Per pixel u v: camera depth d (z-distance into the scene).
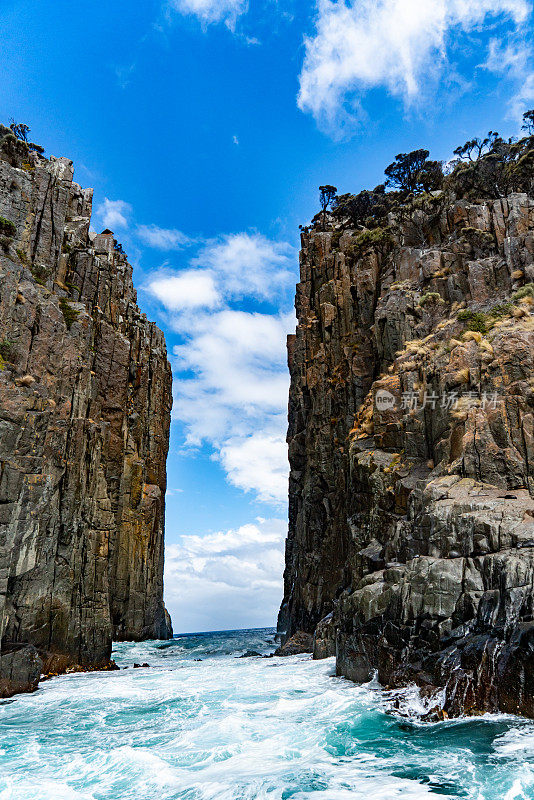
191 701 24.64
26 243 41.78
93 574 38.91
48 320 38.38
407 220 49.53
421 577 23.20
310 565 46.97
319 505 47.66
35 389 35.22
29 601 31.72
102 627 38.03
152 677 32.28
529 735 16.72
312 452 50.03
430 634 21.97
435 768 14.73
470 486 26.97
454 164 59.69
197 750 17.16
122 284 65.25
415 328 40.44
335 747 16.91
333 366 49.78
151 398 69.38
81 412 41.44
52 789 14.38
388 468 34.28
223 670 34.47
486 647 19.77
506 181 47.06
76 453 37.84
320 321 53.28
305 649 42.47
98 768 15.91
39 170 44.44
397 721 19.59
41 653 32.47
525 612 19.41
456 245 42.09
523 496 25.19
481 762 14.90
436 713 19.73
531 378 28.56
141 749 17.59
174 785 14.30
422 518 26.58
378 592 25.27
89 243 56.03
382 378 39.81
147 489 65.50
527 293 35.09
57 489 35.75
